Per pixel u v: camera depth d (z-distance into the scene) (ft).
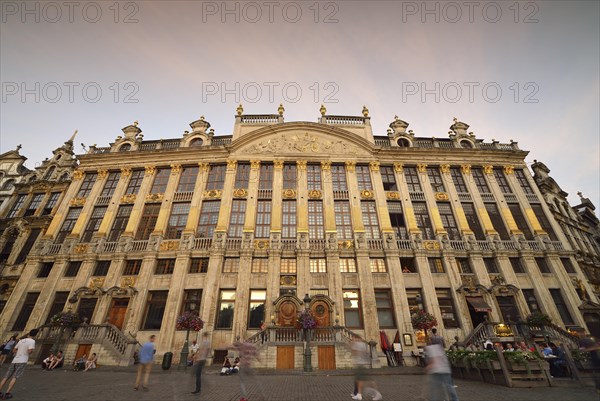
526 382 36.09
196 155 91.40
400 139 98.48
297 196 83.46
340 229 79.36
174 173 88.94
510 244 78.79
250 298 68.90
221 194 83.92
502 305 70.13
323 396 31.68
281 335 59.06
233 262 73.72
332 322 64.95
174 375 46.83
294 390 35.19
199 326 59.36
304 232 76.59
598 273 92.22
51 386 36.50
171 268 73.97
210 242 75.92
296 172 89.04
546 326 64.39
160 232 77.71
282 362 55.62
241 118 98.94
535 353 39.78
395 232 80.38
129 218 81.56
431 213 82.89
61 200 89.66
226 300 69.10
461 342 64.18
